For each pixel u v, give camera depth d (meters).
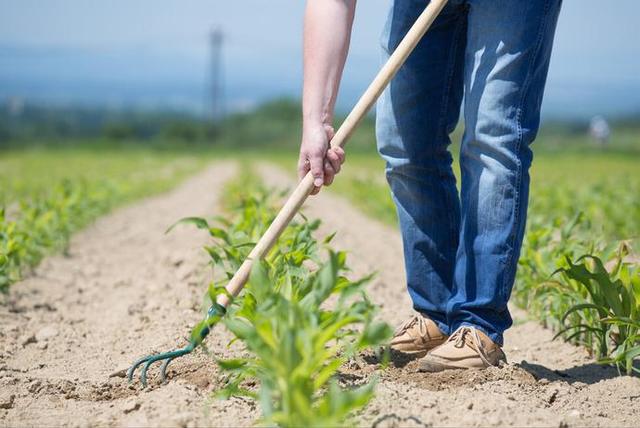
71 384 4.59
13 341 5.88
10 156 51.34
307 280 4.27
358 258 9.35
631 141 108.69
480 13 4.32
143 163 42.31
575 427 3.82
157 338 5.73
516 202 4.37
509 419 3.69
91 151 70.00
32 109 140.88
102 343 5.86
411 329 4.86
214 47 109.94
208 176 36.06
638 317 4.80
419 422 3.65
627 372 4.69
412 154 4.73
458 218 4.85
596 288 5.00
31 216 9.25
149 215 16.39
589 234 7.56
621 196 14.21
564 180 19.53
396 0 4.67
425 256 4.85
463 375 4.39
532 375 4.47
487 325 4.48
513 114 4.31
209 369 4.60
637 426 3.92
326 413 3.17
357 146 75.44
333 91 4.31
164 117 143.88
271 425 3.54
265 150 86.06
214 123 105.19
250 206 7.72
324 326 3.68
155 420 3.75
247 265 4.11
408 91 4.65
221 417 3.82
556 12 4.33
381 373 4.51
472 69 4.39
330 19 4.34
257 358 4.55
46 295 7.73
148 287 7.70
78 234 12.46
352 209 18.75
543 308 6.23
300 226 5.62
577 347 5.63
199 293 7.13
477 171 4.42
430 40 4.60
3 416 4.07
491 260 4.39
